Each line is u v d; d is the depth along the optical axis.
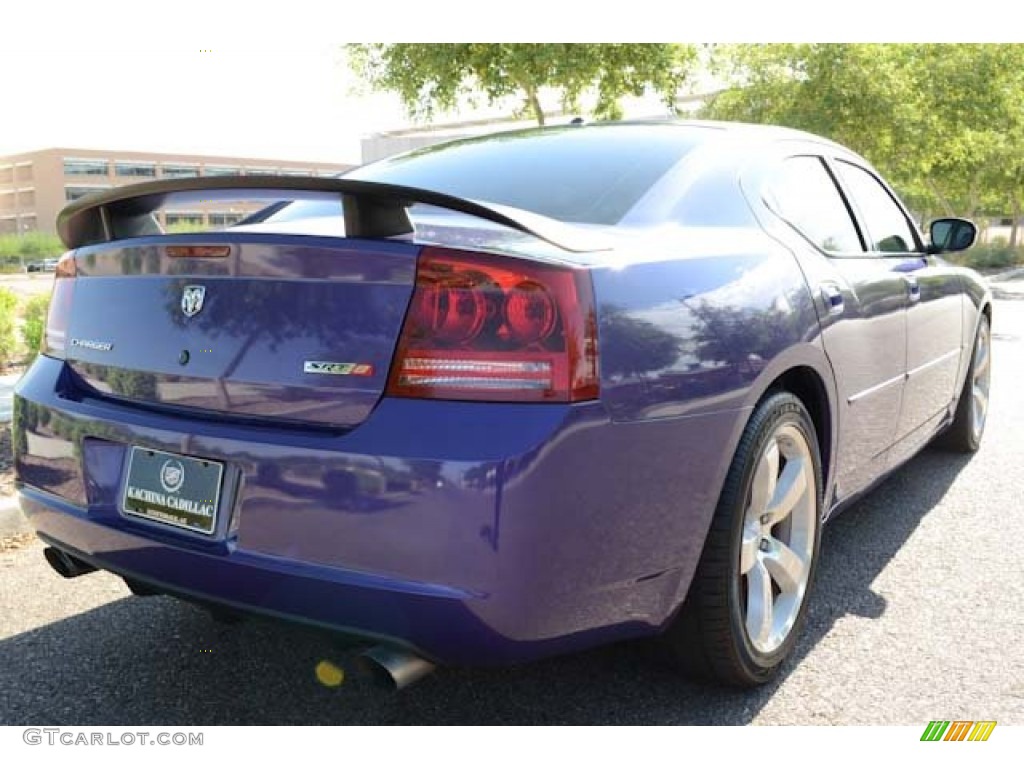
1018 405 6.18
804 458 2.51
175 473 1.96
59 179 109.00
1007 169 28.48
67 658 2.58
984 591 3.02
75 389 2.25
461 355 1.72
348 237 1.84
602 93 12.08
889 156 21.73
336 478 1.73
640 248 2.07
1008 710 2.28
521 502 1.67
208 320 1.96
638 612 1.98
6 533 3.63
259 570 1.81
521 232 2.02
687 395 1.97
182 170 114.88
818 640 2.67
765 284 2.35
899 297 3.21
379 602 1.71
